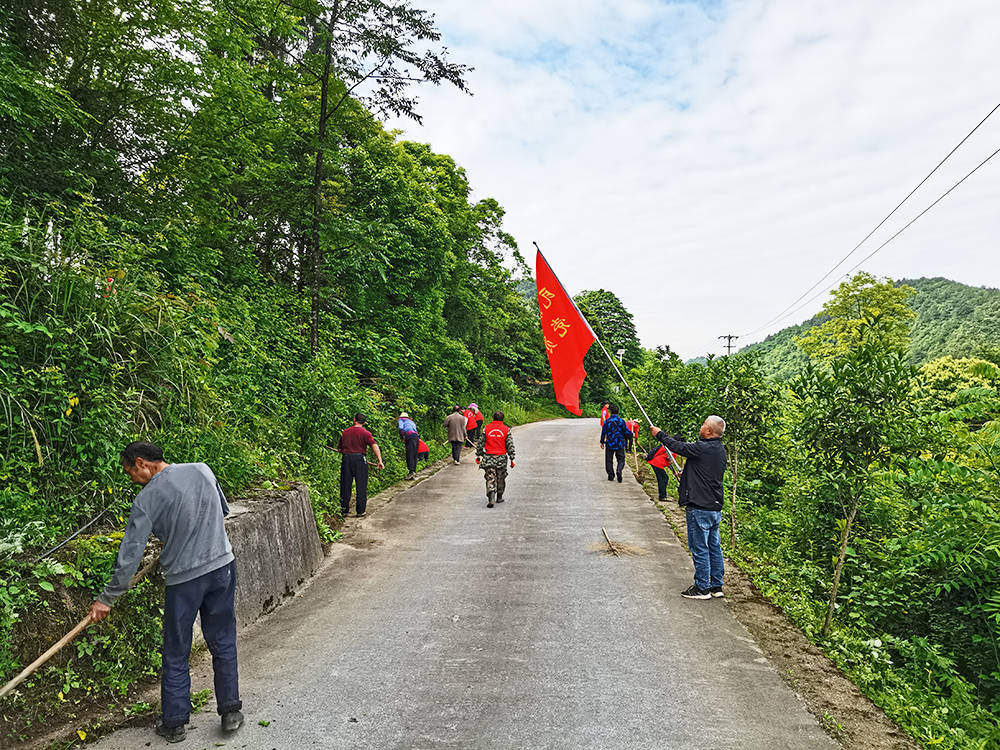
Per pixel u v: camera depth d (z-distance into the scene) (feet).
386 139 72.13
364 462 32.17
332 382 37.32
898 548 23.24
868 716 12.31
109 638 12.54
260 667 14.20
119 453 15.28
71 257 17.40
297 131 45.88
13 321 14.70
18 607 11.12
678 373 41.68
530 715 11.98
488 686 13.24
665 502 36.55
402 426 47.24
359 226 46.09
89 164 29.17
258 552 18.08
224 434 21.61
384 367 59.47
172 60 32.65
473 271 91.61
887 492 25.57
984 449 22.61
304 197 44.65
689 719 11.89
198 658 14.52
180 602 10.89
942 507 22.84
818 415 17.90
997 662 19.61
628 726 11.59
